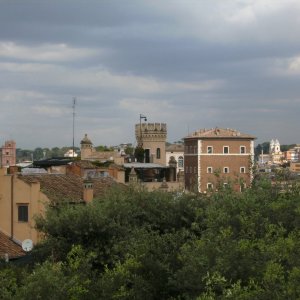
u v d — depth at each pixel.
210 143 126.69
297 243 19.92
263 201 26.61
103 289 21.33
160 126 125.06
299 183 28.77
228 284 18.12
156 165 95.88
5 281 20.62
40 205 42.25
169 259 25.53
